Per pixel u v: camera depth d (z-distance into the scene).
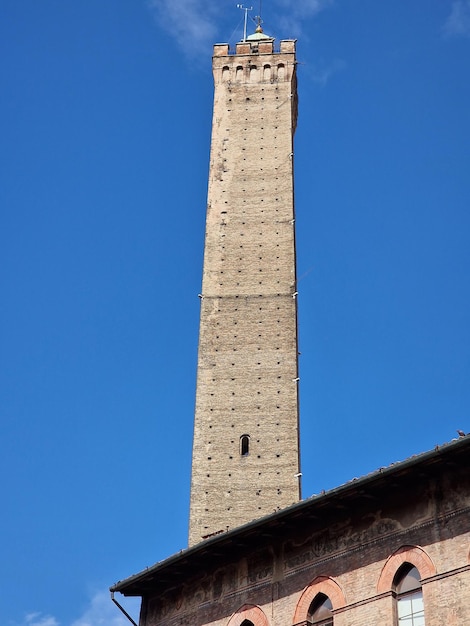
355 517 48.69
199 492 74.25
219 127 89.75
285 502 73.44
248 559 52.25
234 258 83.50
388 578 46.22
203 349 79.81
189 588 54.38
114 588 55.62
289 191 86.12
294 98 92.94
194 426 76.88
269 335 79.94
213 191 86.62
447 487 45.88
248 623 50.88
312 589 48.91
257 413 77.00
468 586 43.50
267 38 94.62
